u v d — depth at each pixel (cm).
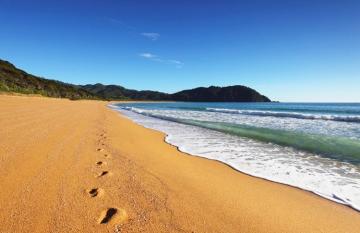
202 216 389
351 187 564
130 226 339
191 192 486
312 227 383
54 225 325
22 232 305
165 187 497
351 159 825
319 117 2342
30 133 870
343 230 379
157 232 331
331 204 473
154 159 725
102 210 374
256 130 1523
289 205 459
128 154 745
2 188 418
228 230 355
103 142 873
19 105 2116
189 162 735
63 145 744
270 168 710
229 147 1000
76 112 2081
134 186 485
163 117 2567
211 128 1612
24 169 511
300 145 1056
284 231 366
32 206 368
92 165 586
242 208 432
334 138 1232
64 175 502
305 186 567
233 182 574
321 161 796
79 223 334
